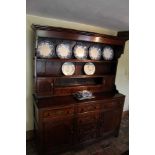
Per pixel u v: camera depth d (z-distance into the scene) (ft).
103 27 8.03
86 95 6.95
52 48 6.45
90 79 8.21
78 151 6.91
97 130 7.29
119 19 6.11
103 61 7.60
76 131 6.61
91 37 6.46
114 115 7.69
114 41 7.16
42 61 6.53
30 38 6.38
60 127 6.14
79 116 6.50
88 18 6.28
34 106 6.67
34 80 6.36
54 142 6.17
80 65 7.54
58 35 5.70
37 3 4.66
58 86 7.09
